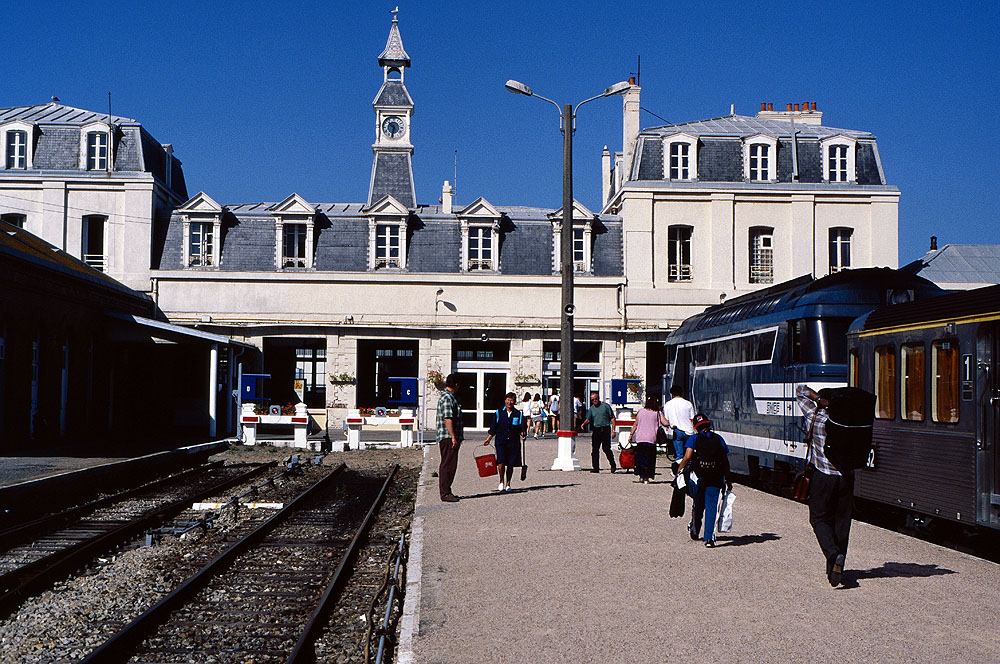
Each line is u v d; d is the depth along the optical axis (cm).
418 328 4547
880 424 1463
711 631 809
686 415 2003
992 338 1167
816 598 931
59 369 3169
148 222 4588
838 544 993
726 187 4634
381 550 1413
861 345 1541
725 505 1237
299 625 967
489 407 4656
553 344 4694
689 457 1259
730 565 1105
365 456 3394
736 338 2250
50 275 3034
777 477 1988
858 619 847
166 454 2641
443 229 4734
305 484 2441
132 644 888
